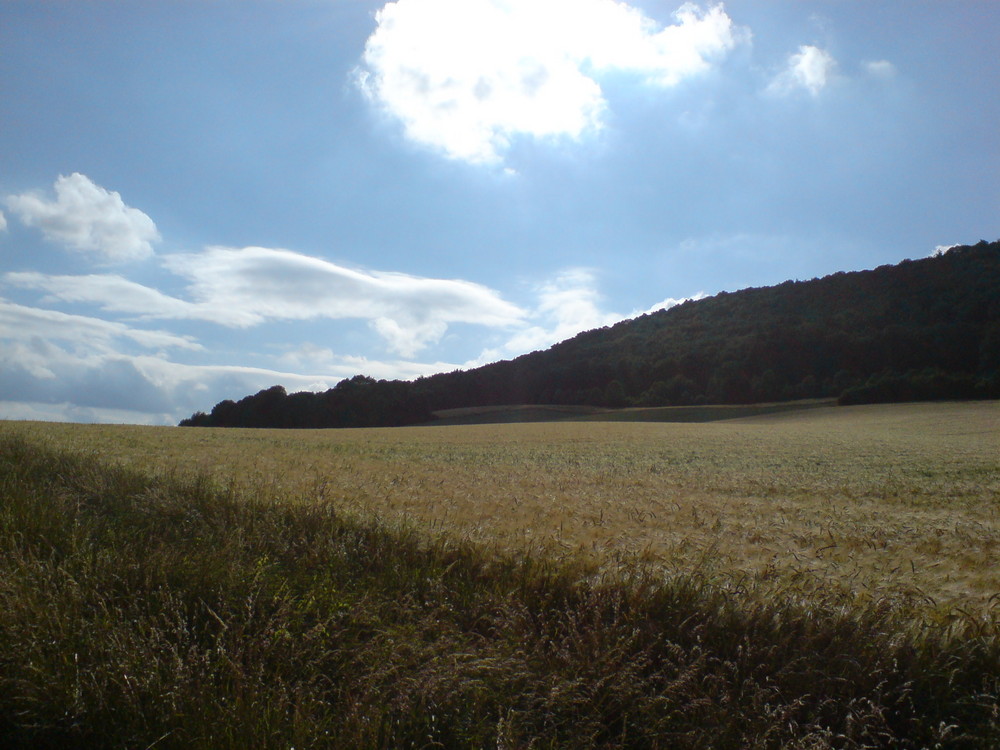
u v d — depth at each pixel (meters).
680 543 8.30
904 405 64.06
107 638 4.55
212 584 5.52
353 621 5.00
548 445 30.44
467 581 6.05
